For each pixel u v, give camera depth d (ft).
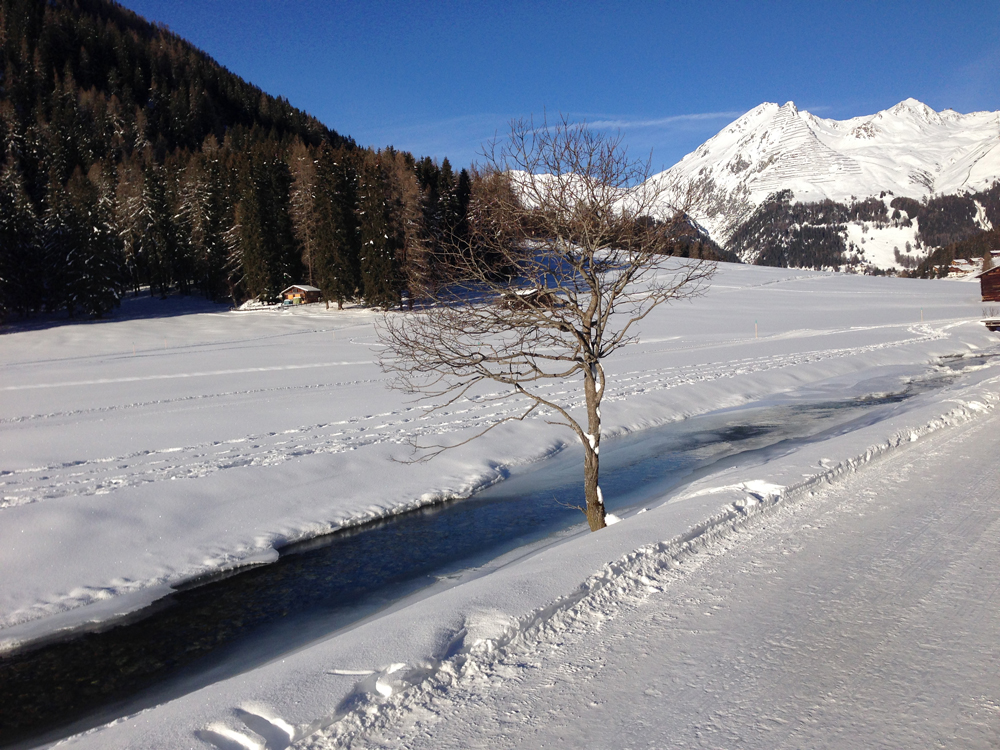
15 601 30.53
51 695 23.29
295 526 39.65
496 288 28.02
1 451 53.93
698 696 14.17
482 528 38.52
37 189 330.54
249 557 35.83
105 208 258.78
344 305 231.91
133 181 299.79
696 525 24.06
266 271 239.91
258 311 229.45
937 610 17.39
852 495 28.45
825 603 18.22
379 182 205.36
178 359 129.29
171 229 273.33
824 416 63.87
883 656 15.30
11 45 522.06
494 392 76.74
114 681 24.12
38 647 26.91
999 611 17.11
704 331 159.84
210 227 261.65
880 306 216.95
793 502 28.07
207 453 52.01
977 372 84.89
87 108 464.65
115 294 233.35
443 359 28.91
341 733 13.41
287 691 14.57
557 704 14.21
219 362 121.90
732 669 15.17
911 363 98.32
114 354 146.51
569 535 35.86
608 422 63.36
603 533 24.59
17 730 21.12
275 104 625.82
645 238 27.66
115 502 39.47
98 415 71.41
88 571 33.35
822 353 108.58
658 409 68.33
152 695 23.02
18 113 409.08
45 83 493.77
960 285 304.30
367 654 15.99
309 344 151.74
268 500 42.45
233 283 256.52
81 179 260.83
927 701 13.42
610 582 20.10
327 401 75.15
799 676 14.70
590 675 15.31
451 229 28.35
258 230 239.30
